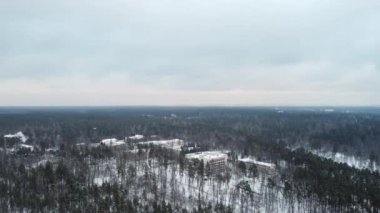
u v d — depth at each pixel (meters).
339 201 119.62
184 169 160.00
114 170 159.25
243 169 163.00
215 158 177.00
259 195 138.62
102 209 108.44
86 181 138.38
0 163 163.62
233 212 120.06
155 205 110.19
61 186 129.38
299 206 128.75
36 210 114.69
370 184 141.12
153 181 137.88
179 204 124.00
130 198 122.38
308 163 173.62
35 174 134.12
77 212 109.81
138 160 169.88
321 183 134.75
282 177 149.50
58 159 178.12
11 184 130.38
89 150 183.50
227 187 143.88
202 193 135.75
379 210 119.12
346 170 161.62
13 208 119.31
